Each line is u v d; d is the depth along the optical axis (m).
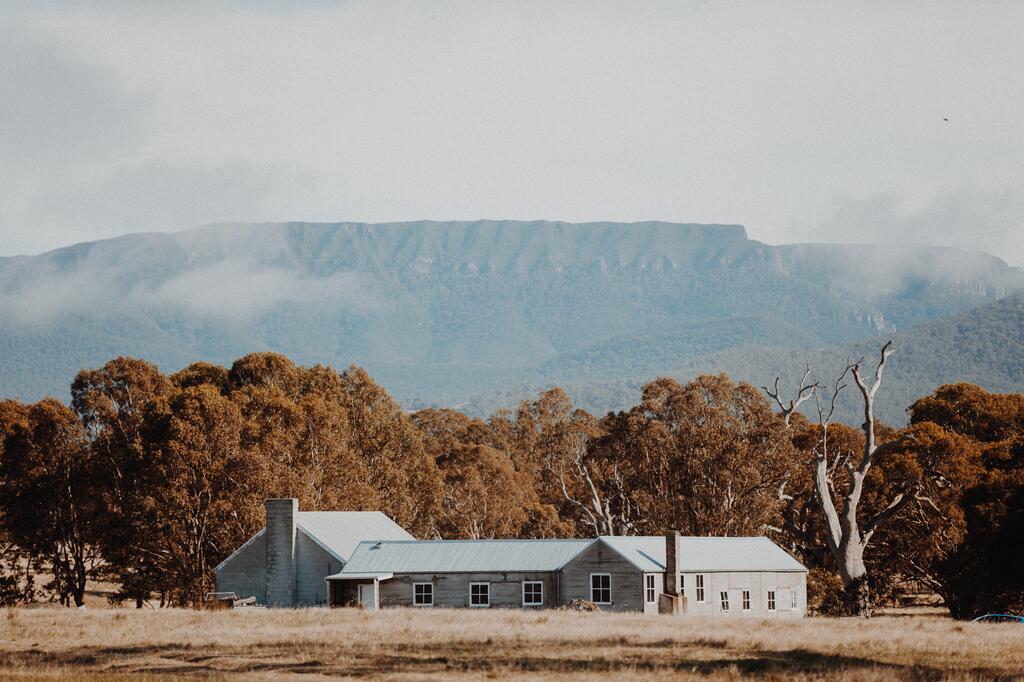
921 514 169.88
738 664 82.06
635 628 102.94
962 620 134.25
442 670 80.81
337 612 124.94
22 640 98.06
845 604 157.12
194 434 174.25
